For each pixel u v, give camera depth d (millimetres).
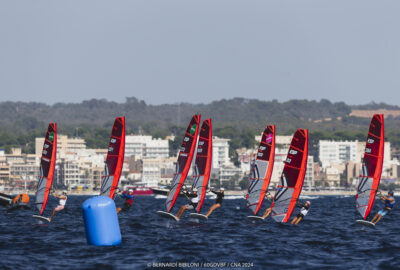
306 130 180500
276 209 185875
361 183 181750
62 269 111250
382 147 177875
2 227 175750
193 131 189500
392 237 160125
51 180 189875
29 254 125500
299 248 136625
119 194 189250
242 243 143000
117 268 112688
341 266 116000
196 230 170750
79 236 154250
